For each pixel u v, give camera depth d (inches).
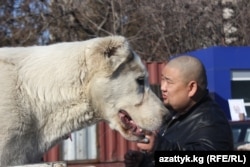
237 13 954.1
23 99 187.2
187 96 171.0
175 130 171.5
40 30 805.9
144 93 206.2
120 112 202.4
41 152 194.9
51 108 193.0
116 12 829.2
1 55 191.8
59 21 814.5
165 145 163.3
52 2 813.9
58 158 516.4
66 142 519.5
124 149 531.2
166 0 865.5
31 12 805.2
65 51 198.4
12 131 181.8
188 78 170.6
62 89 193.9
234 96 668.7
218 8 913.5
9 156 181.9
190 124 168.7
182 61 172.7
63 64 195.5
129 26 846.5
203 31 896.3
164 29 860.6
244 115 584.7
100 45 196.4
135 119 203.6
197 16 890.1
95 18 834.8
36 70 192.1
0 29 798.5
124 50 198.4
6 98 182.9
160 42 849.5
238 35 952.9
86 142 525.7
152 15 851.4
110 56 197.2
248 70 658.2
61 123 196.1
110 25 834.8
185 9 880.3
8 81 185.6
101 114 201.9
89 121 201.5
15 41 799.7
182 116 172.4
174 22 866.8
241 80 660.1
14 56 192.9
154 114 203.5
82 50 198.5
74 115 197.0
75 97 195.9
